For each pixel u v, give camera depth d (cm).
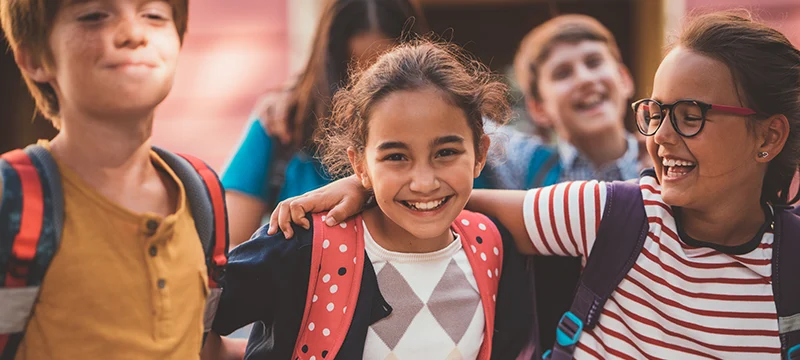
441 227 137
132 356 111
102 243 111
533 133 289
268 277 137
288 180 204
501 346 151
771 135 143
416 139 134
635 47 438
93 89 107
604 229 152
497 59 457
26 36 111
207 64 381
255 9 380
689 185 141
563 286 170
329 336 135
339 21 196
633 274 150
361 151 144
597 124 256
